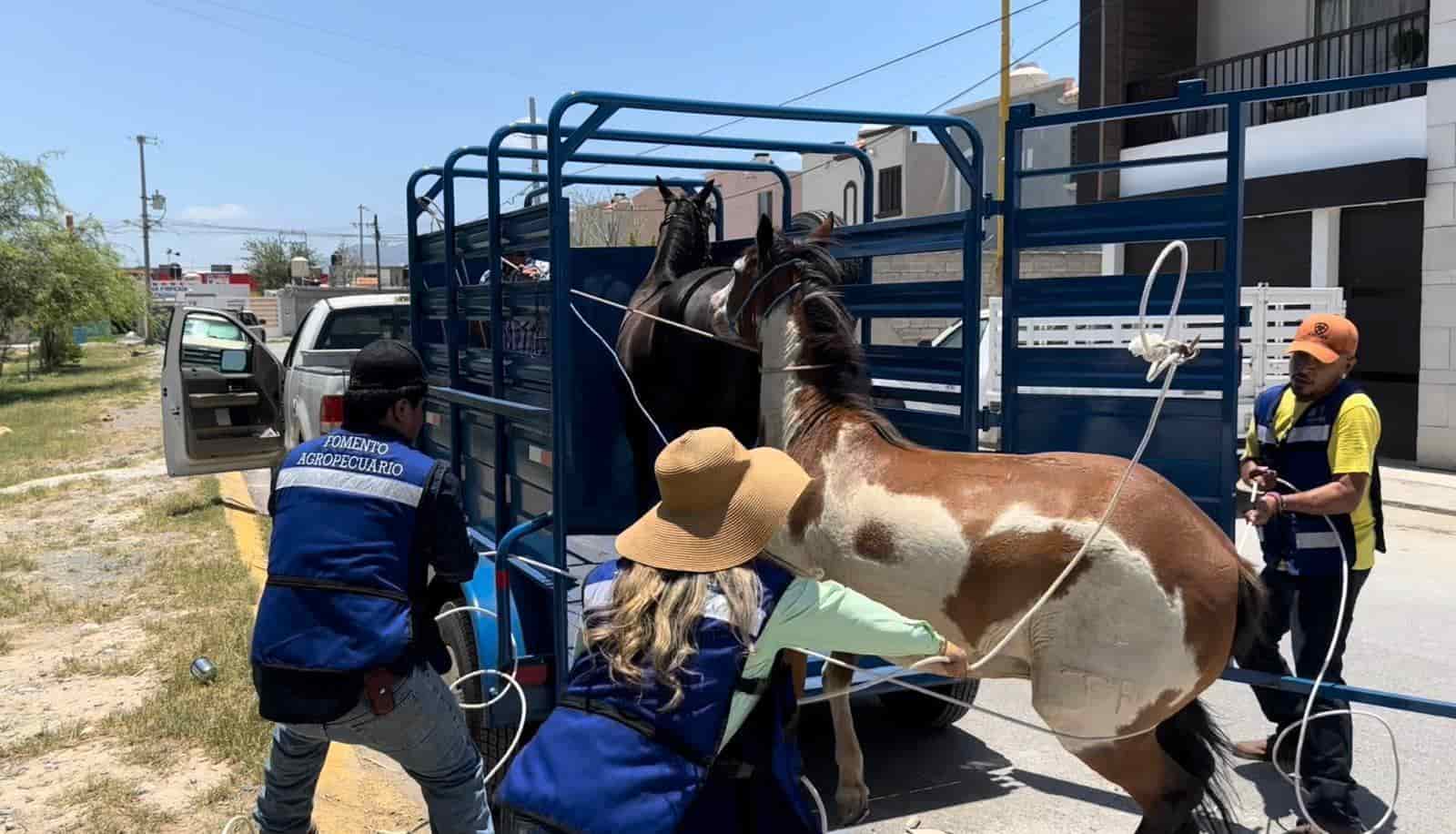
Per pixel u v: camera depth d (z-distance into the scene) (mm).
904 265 15398
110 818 4438
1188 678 3152
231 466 10398
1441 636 6730
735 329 4539
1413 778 4770
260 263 93125
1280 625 4359
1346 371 4227
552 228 4086
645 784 2195
